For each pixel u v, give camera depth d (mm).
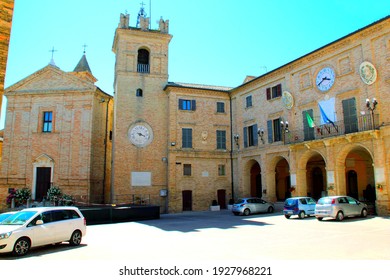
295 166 27922
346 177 30688
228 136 36562
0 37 6582
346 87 24641
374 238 13367
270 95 31719
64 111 34875
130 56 35156
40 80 35812
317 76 27109
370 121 22469
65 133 34406
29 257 11258
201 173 34781
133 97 34344
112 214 24922
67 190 33219
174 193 33188
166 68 36188
